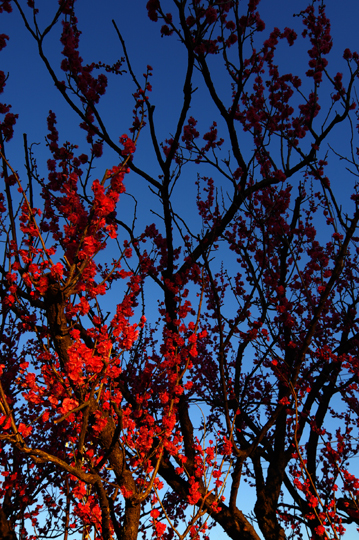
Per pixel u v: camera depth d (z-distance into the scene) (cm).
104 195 329
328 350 630
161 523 369
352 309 762
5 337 632
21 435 262
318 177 658
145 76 566
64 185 374
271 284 674
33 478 577
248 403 728
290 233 741
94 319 377
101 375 319
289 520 686
